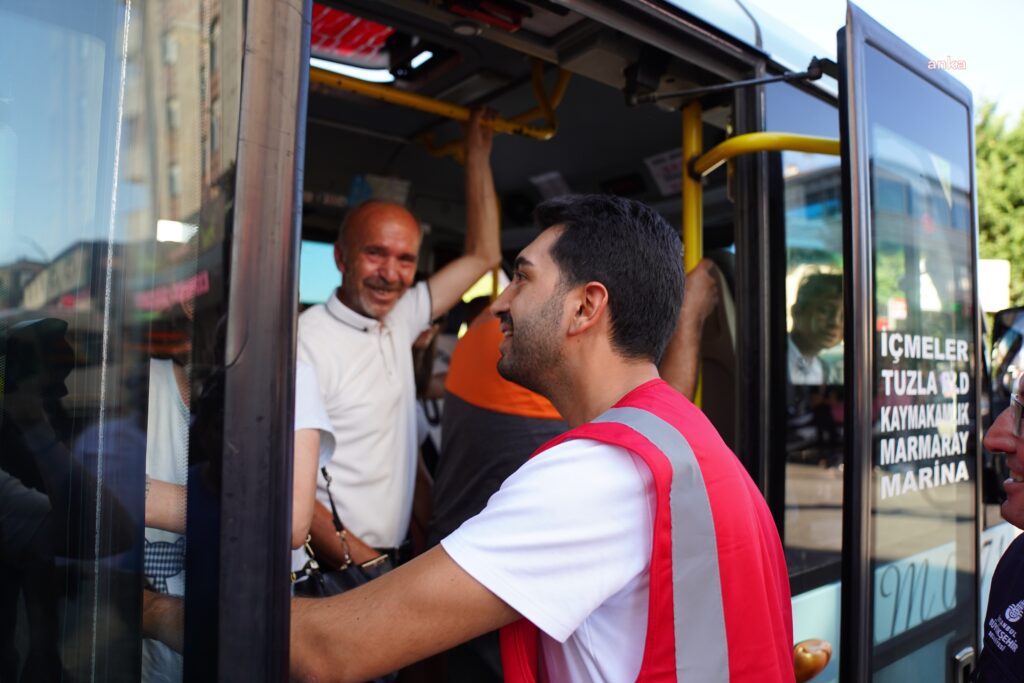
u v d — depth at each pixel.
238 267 0.71
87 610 0.75
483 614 0.82
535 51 1.79
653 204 3.02
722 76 1.79
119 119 0.75
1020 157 12.45
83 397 0.75
